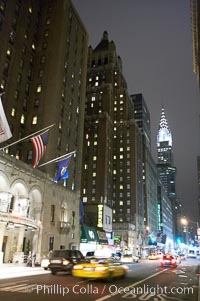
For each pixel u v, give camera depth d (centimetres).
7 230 3925
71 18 6675
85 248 6544
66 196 5241
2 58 4894
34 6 6188
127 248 10325
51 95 5350
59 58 5700
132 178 12231
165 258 4075
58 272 2662
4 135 2509
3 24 5050
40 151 3350
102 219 9338
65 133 5641
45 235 4331
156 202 17900
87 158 11312
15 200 3903
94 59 14650
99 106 12838
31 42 5847
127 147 12875
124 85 15688
